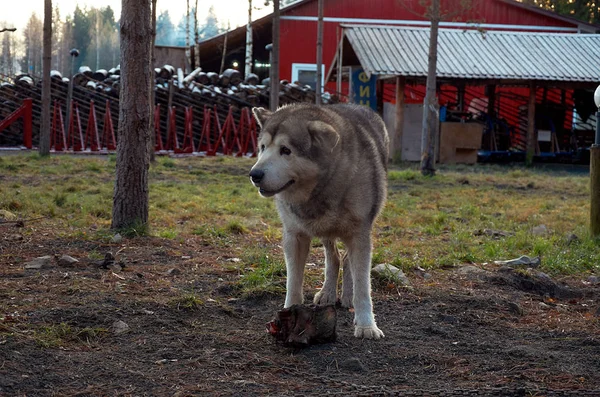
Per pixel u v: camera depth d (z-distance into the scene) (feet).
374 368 13.89
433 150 57.62
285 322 14.99
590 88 81.05
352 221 15.56
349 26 82.74
